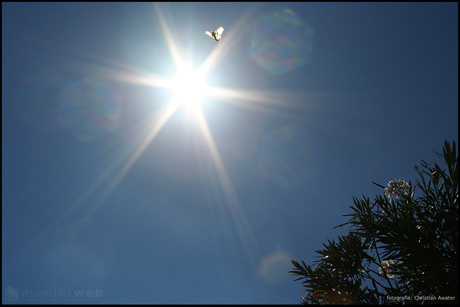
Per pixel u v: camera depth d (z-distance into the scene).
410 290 5.60
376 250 5.79
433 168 6.16
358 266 5.97
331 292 5.91
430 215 5.76
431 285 5.23
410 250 5.52
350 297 5.69
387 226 5.91
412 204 5.98
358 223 6.41
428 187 5.99
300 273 6.50
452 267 5.29
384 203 6.23
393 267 5.70
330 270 6.36
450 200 5.64
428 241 5.50
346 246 6.27
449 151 5.76
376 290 5.61
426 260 5.37
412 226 5.69
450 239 5.43
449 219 5.48
